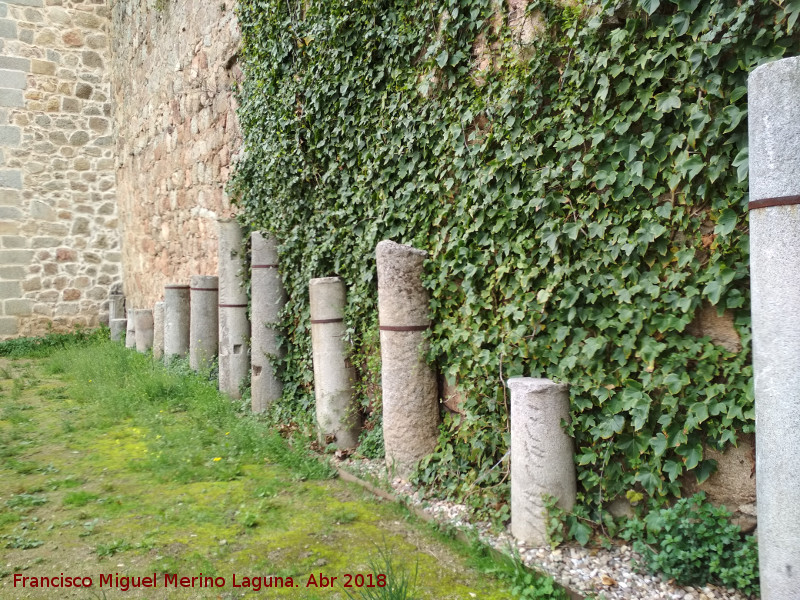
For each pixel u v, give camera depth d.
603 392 2.93
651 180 2.79
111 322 12.34
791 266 1.90
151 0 10.36
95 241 13.80
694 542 2.54
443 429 3.82
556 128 3.17
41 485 3.94
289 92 5.60
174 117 9.62
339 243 4.97
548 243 3.16
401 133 4.27
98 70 13.83
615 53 2.83
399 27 4.24
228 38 7.36
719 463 2.69
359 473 4.02
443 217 3.93
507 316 3.40
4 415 6.01
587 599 2.43
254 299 5.74
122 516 3.42
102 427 5.48
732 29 2.43
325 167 5.22
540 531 2.87
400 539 3.08
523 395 2.94
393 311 3.83
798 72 1.90
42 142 13.25
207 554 2.91
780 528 1.94
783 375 1.92
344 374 4.64
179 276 9.82
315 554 2.90
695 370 2.71
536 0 3.23
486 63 3.63
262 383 5.66
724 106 2.53
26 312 13.07
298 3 5.43
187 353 8.34
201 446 4.71
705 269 2.67
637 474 2.87
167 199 10.25
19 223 13.01
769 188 1.96
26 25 13.06
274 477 4.08
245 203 6.62
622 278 2.90
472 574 2.71
